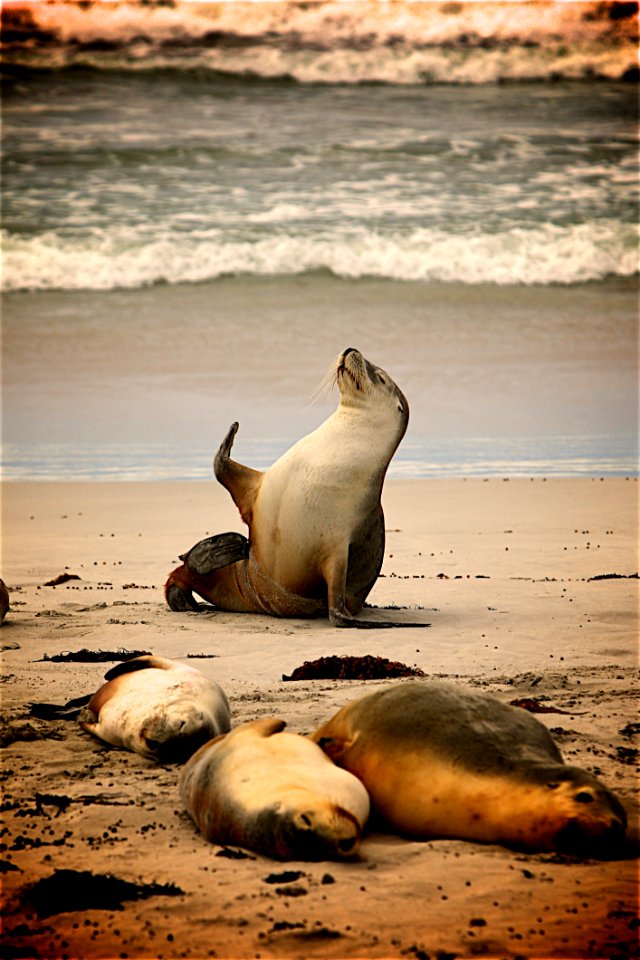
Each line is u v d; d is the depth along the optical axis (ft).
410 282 396.57
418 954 48.21
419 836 61.52
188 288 388.16
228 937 50.19
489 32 590.55
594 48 593.42
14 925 52.01
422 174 469.98
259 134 505.66
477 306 377.09
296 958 48.24
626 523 186.70
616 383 309.01
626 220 428.56
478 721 62.95
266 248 402.93
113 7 570.05
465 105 556.92
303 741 63.62
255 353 329.11
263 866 57.47
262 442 253.65
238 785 60.49
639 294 392.47
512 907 52.37
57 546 173.99
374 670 100.42
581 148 501.56
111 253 394.93
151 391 298.15
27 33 565.12
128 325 351.87
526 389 302.66
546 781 58.65
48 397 292.20
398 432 134.62
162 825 64.64
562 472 230.48
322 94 568.41
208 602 141.90
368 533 133.28
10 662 107.14
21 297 374.84
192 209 431.02
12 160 465.88
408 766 61.52
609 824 56.44
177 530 185.26
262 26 581.53
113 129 504.43
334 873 56.29
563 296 389.19
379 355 326.85
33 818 66.18
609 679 98.02
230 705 89.10
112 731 79.71
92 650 112.88
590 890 54.03
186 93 557.74
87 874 56.03
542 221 426.51
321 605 133.28
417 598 139.64
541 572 153.38
